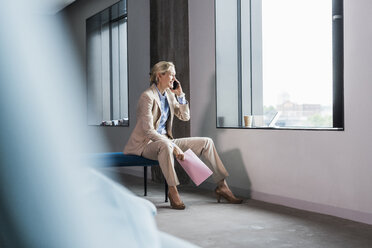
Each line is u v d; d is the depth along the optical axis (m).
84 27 7.71
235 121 4.45
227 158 4.31
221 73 4.39
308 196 3.39
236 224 2.94
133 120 6.23
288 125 3.89
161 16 5.25
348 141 3.03
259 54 4.23
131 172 6.30
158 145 3.59
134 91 6.20
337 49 3.24
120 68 7.57
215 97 4.40
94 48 7.71
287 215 3.22
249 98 4.39
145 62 5.87
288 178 3.58
